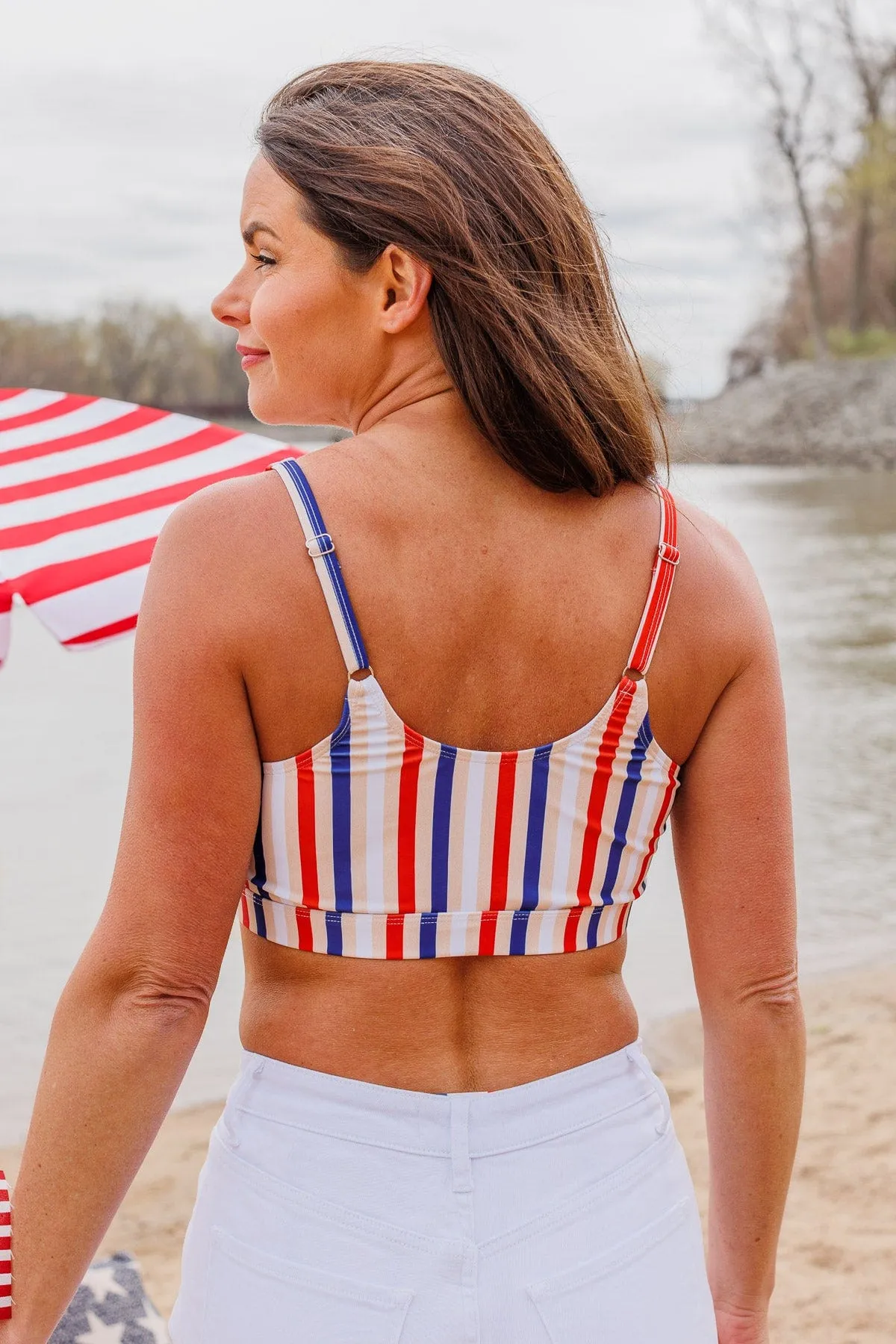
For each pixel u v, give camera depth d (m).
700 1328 1.16
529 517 1.12
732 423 38.03
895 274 47.53
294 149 1.13
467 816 1.09
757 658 1.21
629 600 1.14
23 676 11.48
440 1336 1.05
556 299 1.14
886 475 31.55
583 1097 1.14
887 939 5.43
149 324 42.75
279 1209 1.09
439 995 1.11
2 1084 4.10
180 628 1.06
